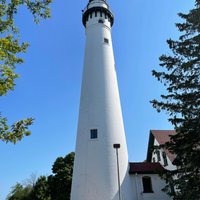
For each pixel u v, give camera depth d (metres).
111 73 24.16
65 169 34.59
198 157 14.41
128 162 21.39
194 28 17.02
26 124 8.46
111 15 28.78
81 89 23.73
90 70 24.00
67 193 33.03
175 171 16.61
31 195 36.59
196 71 16.14
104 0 29.50
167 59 17.42
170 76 16.97
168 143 16.66
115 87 23.66
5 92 8.28
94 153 19.66
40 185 35.84
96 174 18.84
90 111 21.59
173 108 16.33
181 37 17.48
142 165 22.88
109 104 22.06
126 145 21.75
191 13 17.19
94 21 27.45
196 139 14.73
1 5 8.88
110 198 18.05
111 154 19.80
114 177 18.94
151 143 28.89
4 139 8.04
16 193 39.41
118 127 21.41
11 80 8.41
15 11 9.21
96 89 22.66
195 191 14.24
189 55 16.62
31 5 9.59
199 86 15.74
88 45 26.09
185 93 16.11
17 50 9.23
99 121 21.03
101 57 24.70
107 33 27.06
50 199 34.62
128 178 20.39
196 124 14.70
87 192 18.30
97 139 20.22
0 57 8.12
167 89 16.97
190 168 15.03
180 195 15.08
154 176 21.84
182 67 16.27
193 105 15.41
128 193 19.23
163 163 25.47
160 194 20.95
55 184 35.09
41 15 9.84
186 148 15.16
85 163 19.42
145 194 20.75
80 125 21.50
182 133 15.76
